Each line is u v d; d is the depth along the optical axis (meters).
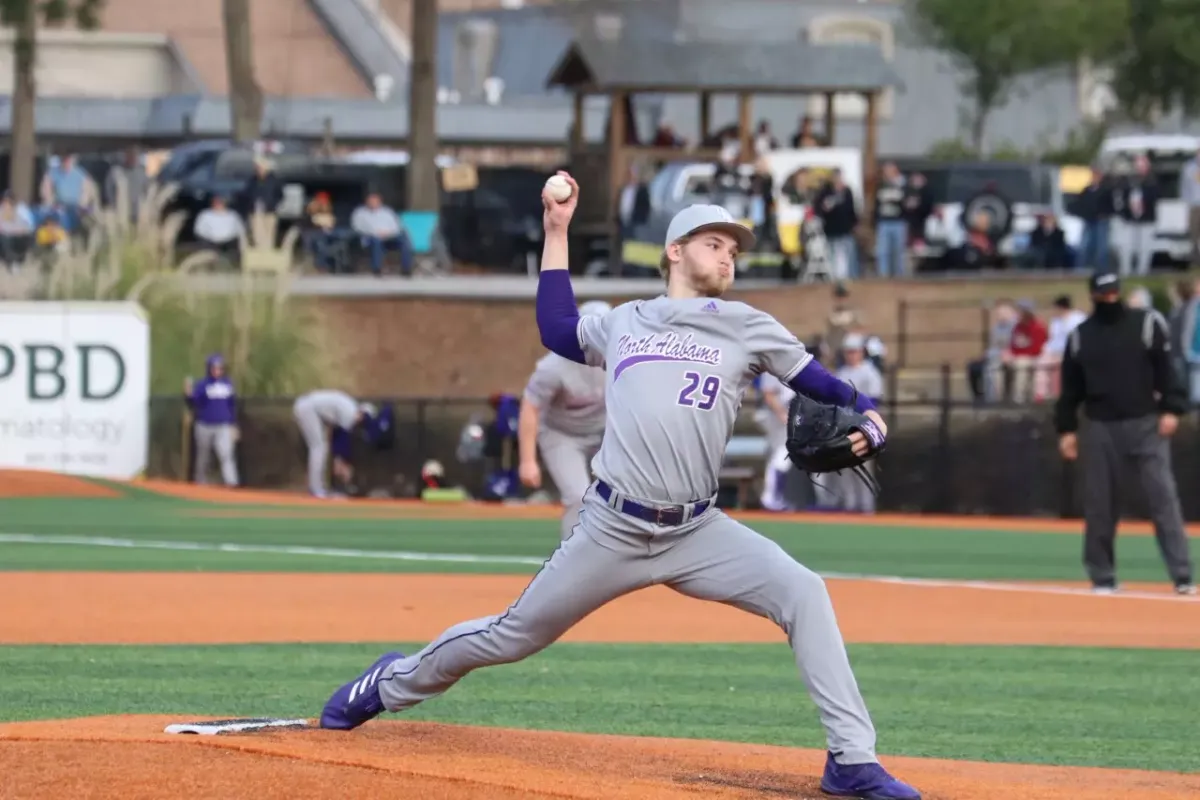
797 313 90.75
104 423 74.81
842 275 95.06
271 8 159.50
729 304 17.95
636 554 17.92
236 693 25.23
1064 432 40.62
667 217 95.00
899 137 151.00
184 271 81.06
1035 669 29.78
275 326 81.06
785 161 99.50
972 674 29.19
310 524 59.94
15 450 74.06
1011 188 102.50
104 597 37.09
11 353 73.88
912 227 100.25
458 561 47.50
